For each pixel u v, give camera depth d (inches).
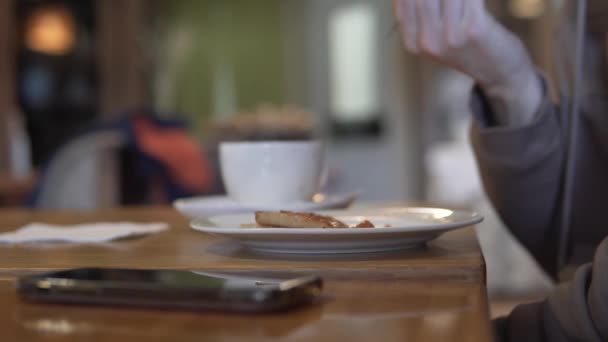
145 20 241.9
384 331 23.3
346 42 257.4
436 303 27.8
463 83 215.5
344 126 257.8
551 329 32.7
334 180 151.4
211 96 267.3
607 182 41.5
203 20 266.1
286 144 41.4
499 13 186.4
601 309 30.7
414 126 224.2
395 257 32.8
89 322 24.7
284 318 25.0
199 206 41.5
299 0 264.5
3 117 202.2
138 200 100.6
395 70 238.2
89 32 226.5
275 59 267.7
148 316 25.4
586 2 40.9
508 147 40.8
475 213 36.0
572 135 41.2
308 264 32.0
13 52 206.4
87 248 37.1
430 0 37.6
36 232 40.8
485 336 22.5
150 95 245.6
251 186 41.8
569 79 42.1
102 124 98.0
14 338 22.8
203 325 23.9
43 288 27.8
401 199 232.7
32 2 212.1
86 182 94.6
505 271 138.6
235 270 31.9
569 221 42.6
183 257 34.3
